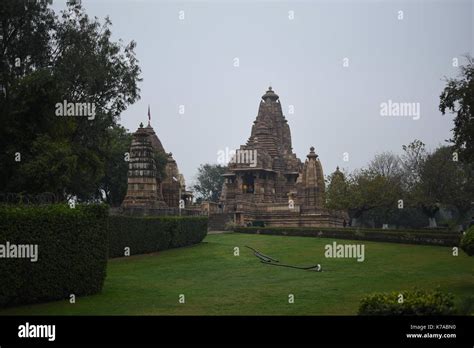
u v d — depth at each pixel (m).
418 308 15.16
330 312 21.44
